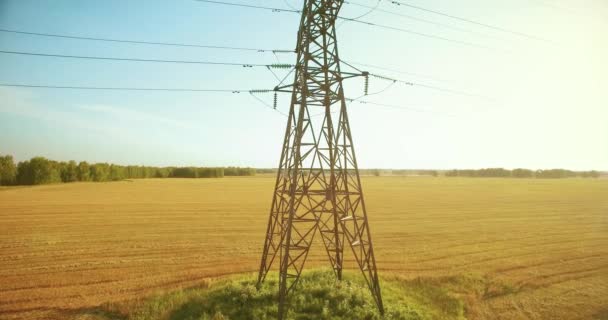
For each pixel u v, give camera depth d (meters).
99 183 126.25
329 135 19.91
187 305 18.44
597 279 25.19
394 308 18.02
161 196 83.81
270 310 16.95
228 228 43.75
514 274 26.05
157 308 18.42
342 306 17.36
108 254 30.53
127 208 60.81
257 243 35.72
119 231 40.94
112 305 18.94
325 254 31.52
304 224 49.59
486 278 25.00
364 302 18.11
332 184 19.77
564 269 27.42
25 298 20.30
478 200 82.69
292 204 17.42
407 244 36.19
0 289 21.67
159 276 24.52
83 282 23.16
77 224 44.91
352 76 19.52
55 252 30.91
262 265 20.45
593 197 91.38
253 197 83.94
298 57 20.08
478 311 19.77
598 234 42.06
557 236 40.69
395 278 24.02
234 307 17.30
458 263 28.84
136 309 18.44
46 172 113.88
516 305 20.62
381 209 65.19
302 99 18.45
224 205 67.19
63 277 24.12
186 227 44.09
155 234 39.56
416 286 22.89
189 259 29.23
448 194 99.81
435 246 35.25
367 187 130.50
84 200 71.69
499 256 31.25
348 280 21.17
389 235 41.06
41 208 58.75
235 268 26.45
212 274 24.97
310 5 19.20
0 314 18.17
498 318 18.97
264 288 19.59
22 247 32.53
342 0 18.61
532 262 29.27
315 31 19.55
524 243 36.81
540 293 22.48
